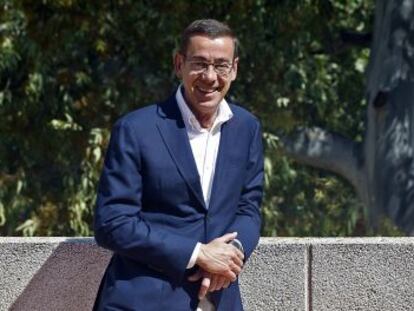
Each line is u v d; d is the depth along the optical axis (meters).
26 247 6.41
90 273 6.39
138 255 4.94
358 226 18.11
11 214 15.66
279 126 15.56
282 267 6.32
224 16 14.98
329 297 6.29
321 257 6.30
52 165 15.81
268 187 16.66
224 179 5.09
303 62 15.62
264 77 15.46
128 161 4.97
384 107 15.34
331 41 16.50
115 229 4.92
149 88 15.48
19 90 15.31
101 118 15.57
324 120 17.08
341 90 17.28
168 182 4.99
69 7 14.65
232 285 5.21
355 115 17.44
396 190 15.28
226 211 5.09
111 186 4.97
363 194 16.03
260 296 6.32
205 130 5.10
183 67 5.05
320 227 17.34
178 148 5.02
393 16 15.43
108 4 14.78
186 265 4.94
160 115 5.07
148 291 4.98
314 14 15.58
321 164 16.30
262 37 15.13
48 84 15.36
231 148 5.14
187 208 5.03
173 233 4.99
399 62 15.32
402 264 6.26
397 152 15.28
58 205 15.61
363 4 16.88
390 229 14.80
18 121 15.52
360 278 6.29
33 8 14.65
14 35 14.55
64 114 15.46
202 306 5.11
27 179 15.80
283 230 17.28
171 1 14.72
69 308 6.39
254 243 5.15
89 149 14.48
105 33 15.03
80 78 15.11
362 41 16.53
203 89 4.99
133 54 15.20
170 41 14.74
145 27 14.95
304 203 17.31
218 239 5.00
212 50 4.97
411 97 15.30
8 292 6.41
